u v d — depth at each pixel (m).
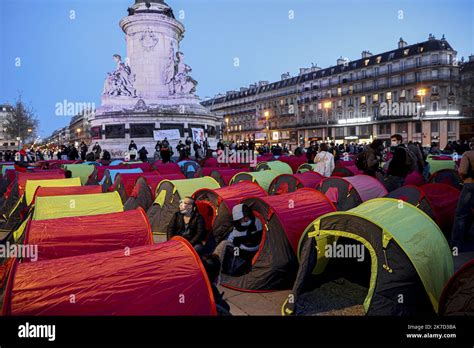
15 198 11.19
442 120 58.91
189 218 6.17
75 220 5.53
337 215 4.93
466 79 58.94
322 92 78.00
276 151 33.25
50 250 4.94
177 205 9.12
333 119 75.88
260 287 5.60
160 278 3.49
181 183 9.44
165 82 33.38
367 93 69.06
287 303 4.90
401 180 9.52
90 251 5.08
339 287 5.46
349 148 37.84
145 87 32.88
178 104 33.00
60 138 108.75
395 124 63.56
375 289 4.46
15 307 3.01
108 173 13.73
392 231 4.51
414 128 61.22
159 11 33.19
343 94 73.75
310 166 15.52
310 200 6.54
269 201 6.06
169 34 33.62
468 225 7.37
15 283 3.20
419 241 4.63
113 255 3.79
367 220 4.68
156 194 9.88
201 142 32.25
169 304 3.37
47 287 3.20
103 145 30.72
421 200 7.69
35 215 6.61
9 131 64.69
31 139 66.88
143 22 32.34
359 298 5.06
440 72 59.62
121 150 29.89
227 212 7.29
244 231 6.20
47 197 7.16
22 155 22.75
